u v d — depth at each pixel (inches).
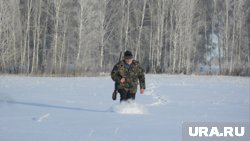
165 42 2378.2
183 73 2182.6
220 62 2559.1
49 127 330.6
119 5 2394.2
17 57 2231.8
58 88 866.1
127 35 2260.1
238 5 2422.5
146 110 450.0
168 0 2324.1
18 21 2160.4
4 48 2022.6
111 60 2432.3
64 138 285.0
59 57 2110.0
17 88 850.1
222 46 2524.6
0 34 1962.4
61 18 2082.9
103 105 527.8
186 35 2285.9
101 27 2123.5
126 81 447.2
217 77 1745.8
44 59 2240.4
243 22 2458.2
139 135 301.0
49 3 2150.6
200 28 2701.8
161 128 334.0
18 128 323.6
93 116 404.2
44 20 2364.7
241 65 2174.0
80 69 1763.0
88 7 2022.6
